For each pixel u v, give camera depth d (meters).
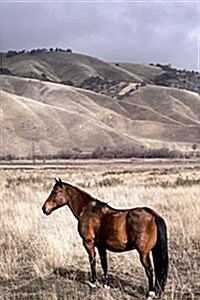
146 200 21.94
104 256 9.52
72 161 111.25
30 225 15.53
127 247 8.82
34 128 148.88
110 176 44.56
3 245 13.52
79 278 10.36
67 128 157.62
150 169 65.50
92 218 9.33
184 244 12.66
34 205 20.52
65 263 11.27
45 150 139.75
